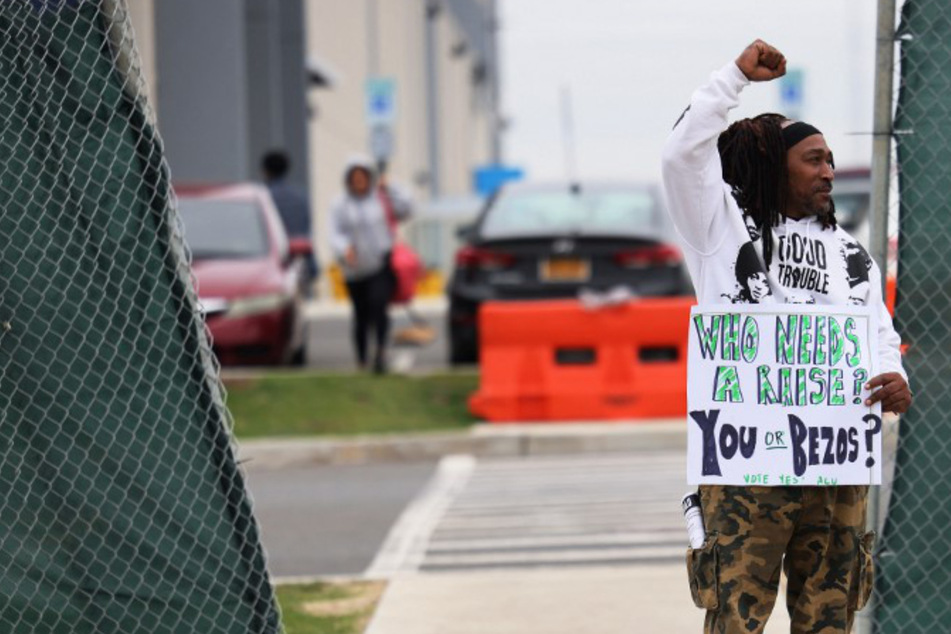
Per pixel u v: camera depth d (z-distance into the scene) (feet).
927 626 36.35
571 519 61.67
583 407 83.46
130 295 35.17
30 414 35.22
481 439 80.59
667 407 83.46
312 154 215.72
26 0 34.86
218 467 35.45
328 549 57.26
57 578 35.37
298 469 78.38
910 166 36.06
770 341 29.89
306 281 107.65
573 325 83.92
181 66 133.28
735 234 30.14
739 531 30.01
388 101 149.59
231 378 86.63
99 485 35.27
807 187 30.09
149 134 35.09
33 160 35.12
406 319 141.49
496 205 95.96
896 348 30.63
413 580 50.44
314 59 209.05
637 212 93.45
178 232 35.35
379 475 75.20
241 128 133.39
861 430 29.89
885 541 36.47
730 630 29.84
